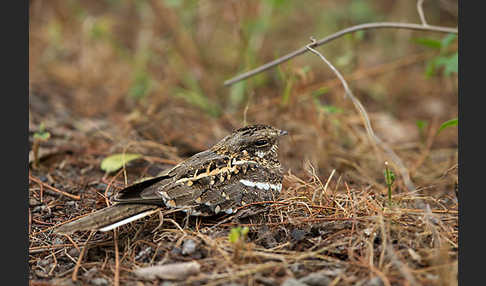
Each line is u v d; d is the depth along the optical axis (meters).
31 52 16.38
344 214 8.34
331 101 14.59
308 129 12.38
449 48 14.54
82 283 7.19
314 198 8.94
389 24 9.88
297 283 6.64
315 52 9.23
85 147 11.57
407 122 14.41
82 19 16.84
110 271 7.41
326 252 7.50
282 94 13.32
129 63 15.94
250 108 13.25
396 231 7.74
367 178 10.93
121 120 13.16
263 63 15.10
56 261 7.77
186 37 15.99
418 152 12.35
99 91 15.02
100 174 10.63
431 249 7.36
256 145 8.86
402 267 6.71
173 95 14.58
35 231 8.55
